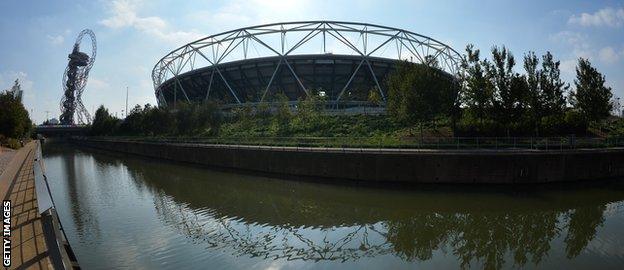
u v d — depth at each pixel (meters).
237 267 12.82
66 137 137.62
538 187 24.55
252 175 32.75
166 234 16.30
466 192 23.41
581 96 43.09
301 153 30.00
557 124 38.25
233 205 21.77
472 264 13.16
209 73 73.44
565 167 25.69
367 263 13.30
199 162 42.28
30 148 56.22
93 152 71.19
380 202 21.81
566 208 20.00
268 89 70.44
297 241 15.52
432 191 23.83
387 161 26.08
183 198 23.81
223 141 44.84
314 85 72.56
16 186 18.88
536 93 34.12
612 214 18.88
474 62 32.91
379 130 45.19
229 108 72.56
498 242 15.29
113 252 14.12
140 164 46.16
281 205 21.64
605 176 27.22
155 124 67.06
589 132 42.53
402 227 17.36
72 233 16.45
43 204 11.08
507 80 32.06
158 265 12.99
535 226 17.20
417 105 32.91
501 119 32.09
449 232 16.59
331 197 23.38
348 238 15.90
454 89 35.09
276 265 13.08
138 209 20.88
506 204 20.80
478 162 24.81
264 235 16.25
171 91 88.25
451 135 36.72
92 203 22.53
